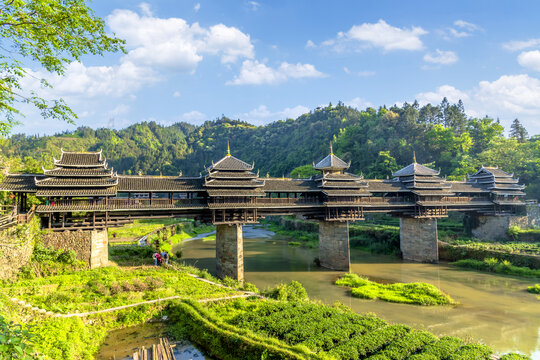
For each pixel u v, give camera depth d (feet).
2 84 37.50
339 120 574.15
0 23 35.76
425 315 100.27
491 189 204.85
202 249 204.44
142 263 126.93
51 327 65.51
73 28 39.32
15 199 112.27
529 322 94.89
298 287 106.52
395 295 117.50
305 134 643.04
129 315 80.07
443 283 137.90
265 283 134.82
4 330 28.35
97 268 110.11
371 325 75.97
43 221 111.55
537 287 123.75
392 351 63.05
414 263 178.81
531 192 241.96
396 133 390.63
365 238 224.74
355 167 395.96
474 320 96.43
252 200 144.15
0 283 81.51
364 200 170.30
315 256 191.01
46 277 96.07
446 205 185.47
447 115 439.22
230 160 143.54
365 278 144.97
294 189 157.99
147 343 70.74
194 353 67.56
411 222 188.34
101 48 42.70
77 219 117.39
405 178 193.06
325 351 64.85
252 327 73.46
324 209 163.73
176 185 133.90
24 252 94.07
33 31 37.58
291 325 74.02
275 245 228.43
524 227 209.26
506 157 258.78
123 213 125.29
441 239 200.54
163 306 86.22
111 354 65.77
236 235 135.54
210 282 109.60
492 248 168.35
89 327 73.87
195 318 77.41
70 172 112.68
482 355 62.28
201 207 133.18
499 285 133.49
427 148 353.10
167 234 231.50
